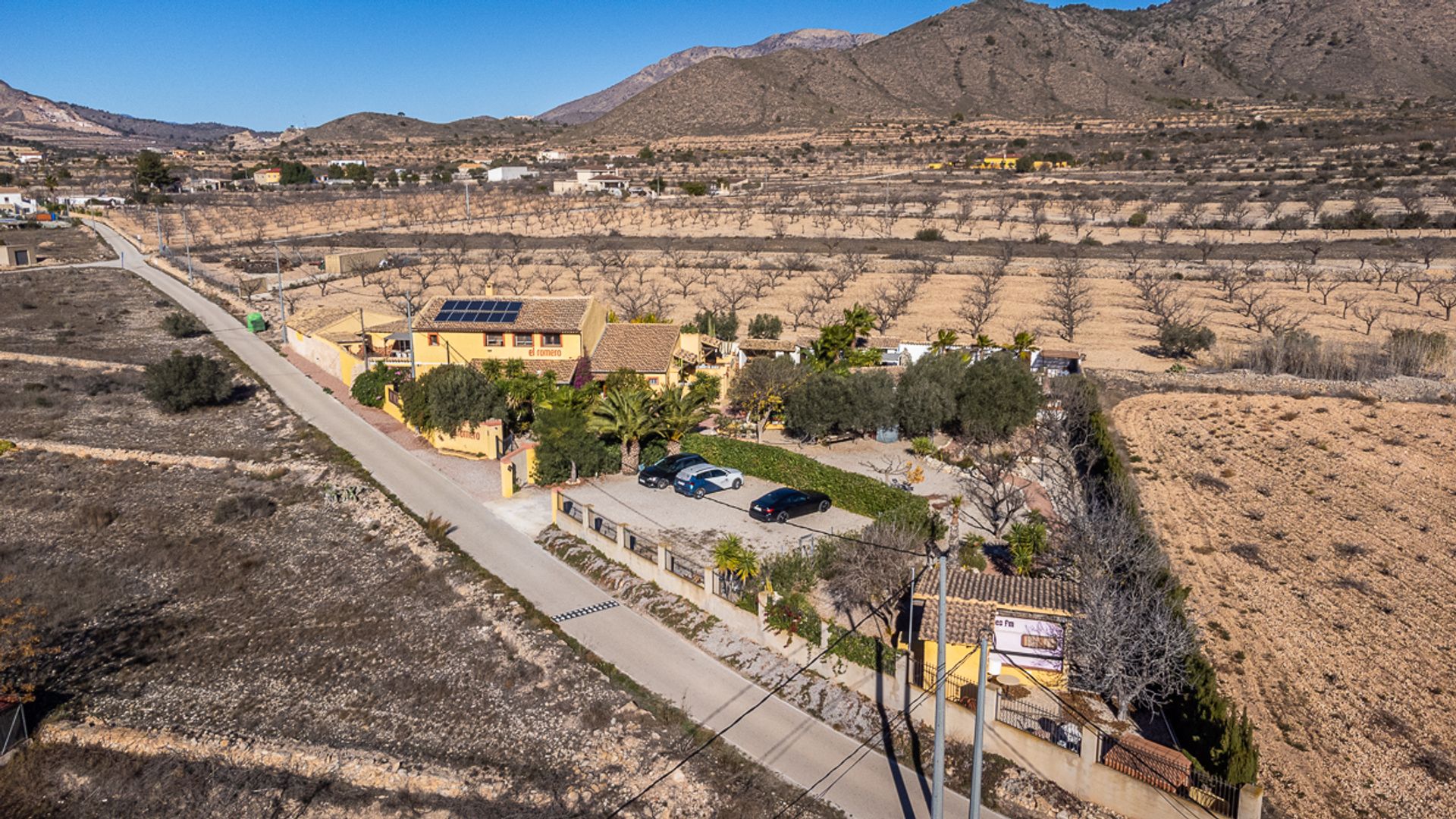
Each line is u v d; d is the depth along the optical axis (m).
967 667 24.75
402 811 21.48
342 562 35.12
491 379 50.34
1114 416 54.78
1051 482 42.75
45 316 88.88
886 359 66.62
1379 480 44.06
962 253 117.69
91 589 32.62
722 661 27.83
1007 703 23.95
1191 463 46.81
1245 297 89.56
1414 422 52.97
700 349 58.50
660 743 23.78
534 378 50.25
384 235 144.75
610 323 59.34
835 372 52.31
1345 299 86.94
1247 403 57.34
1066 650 24.78
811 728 24.42
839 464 45.12
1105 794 20.95
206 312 92.75
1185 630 24.41
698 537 36.16
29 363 70.19
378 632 29.70
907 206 159.50
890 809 21.28
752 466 43.84
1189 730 21.92
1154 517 39.28
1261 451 48.53
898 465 44.84
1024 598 25.48
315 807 21.66
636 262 116.50
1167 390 60.78
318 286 106.06
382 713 25.33
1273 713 24.89
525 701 25.75
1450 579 33.19
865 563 30.14
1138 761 20.56
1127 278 99.94
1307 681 26.42
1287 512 40.03
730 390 52.34
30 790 22.30
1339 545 36.28
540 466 42.69
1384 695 25.78
